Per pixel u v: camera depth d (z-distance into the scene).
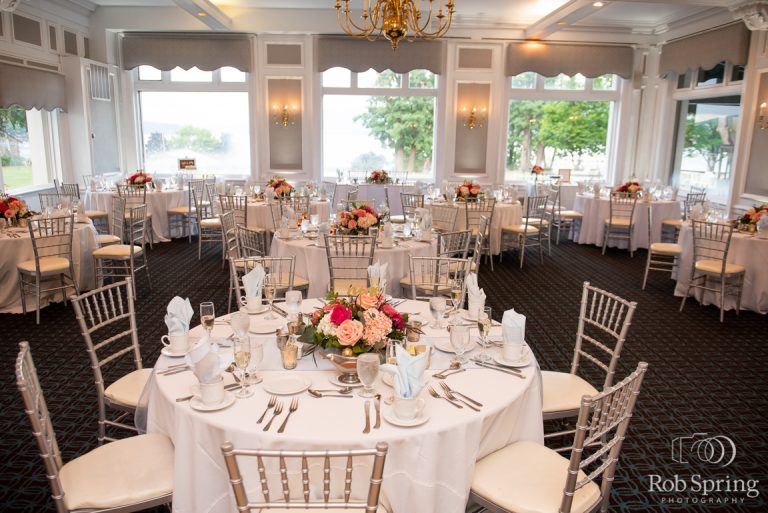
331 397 2.25
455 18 10.80
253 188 9.50
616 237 9.10
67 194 8.91
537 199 8.83
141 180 9.35
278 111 11.32
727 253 5.75
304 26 10.68
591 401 1.87
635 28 11.20
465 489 2.13
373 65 10.98
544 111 11.77
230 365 2.51
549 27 9.97
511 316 2.61
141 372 3.14
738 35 9.02
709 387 4.25
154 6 10.56
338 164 11.80
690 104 10.92
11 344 4.86
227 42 10.93
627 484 3.08
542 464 2.30
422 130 11.70
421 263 5.40
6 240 5.57
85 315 5.64
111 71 10.88
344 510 2.00
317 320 2.54
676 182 11.41
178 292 6.53
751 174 9.08
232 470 1.49
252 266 4.42
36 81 9.05
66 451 3.25
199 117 11.59
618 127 11.74
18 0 7.49
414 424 2.04
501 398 2.29
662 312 6.10
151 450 2.36
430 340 2.85
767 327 5.64
